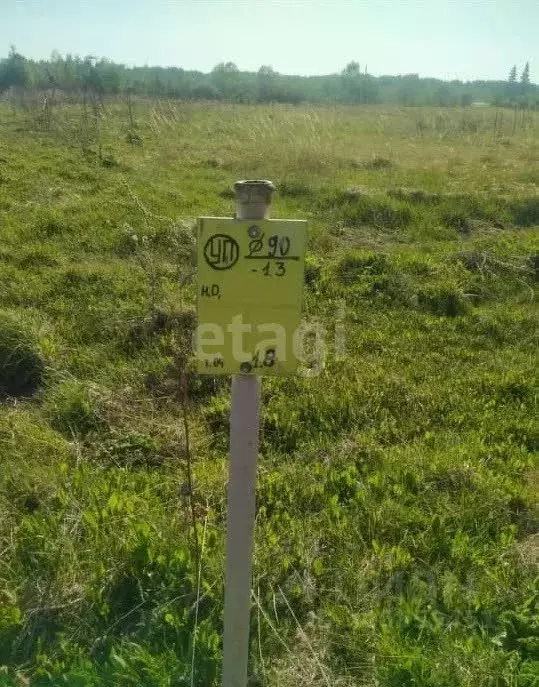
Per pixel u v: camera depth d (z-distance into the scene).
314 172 11.09
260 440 3.75
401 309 5.75
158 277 5.40
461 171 11.93
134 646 2.27
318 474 3.32
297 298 1.74
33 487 3.07
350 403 4.02
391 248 7.50
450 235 8.17
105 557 2.59
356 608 2.50
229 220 1.68
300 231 1.70
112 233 6.70
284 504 3.08
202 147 13.17
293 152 11.88
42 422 3.79
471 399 4.25
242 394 1.79
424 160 13.06
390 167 12.11
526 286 6.38
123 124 15.97
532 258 6.83
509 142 16.30
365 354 4.88
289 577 2.57
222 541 2.72
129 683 2.17
